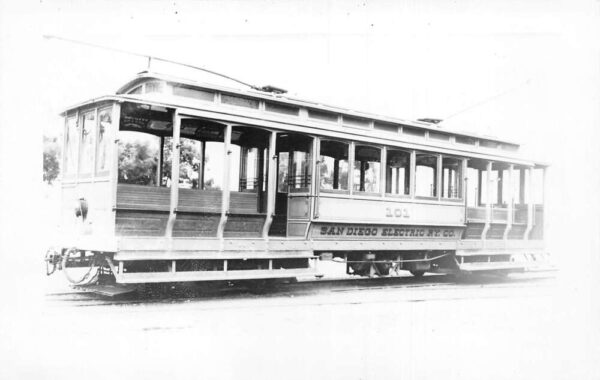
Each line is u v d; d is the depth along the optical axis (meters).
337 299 12.58
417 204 15.93
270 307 11.03
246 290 13.18
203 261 11.77
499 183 20.03
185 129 12.80
